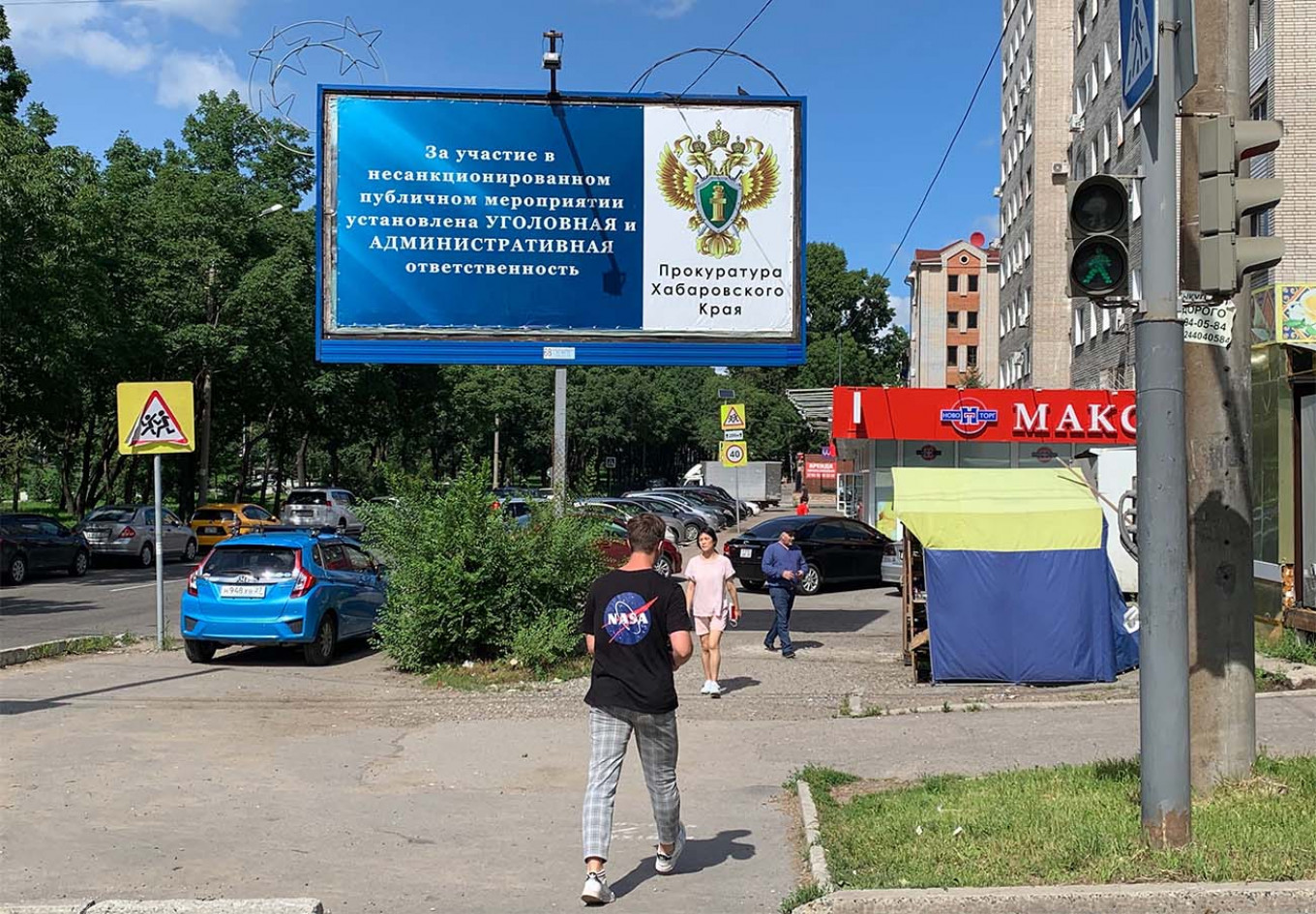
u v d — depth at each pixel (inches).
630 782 328.5
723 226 637.9
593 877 221.1
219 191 1627.7
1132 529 506.0
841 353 3449.8
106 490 1875.0
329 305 622.8
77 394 1406.3
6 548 1040.8
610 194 634.8
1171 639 229.8
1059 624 500.4
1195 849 224.8
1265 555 544.4
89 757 354.9
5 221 1025.5
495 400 2827.3
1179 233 268.5
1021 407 1192.2
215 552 565.6
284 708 447.5
